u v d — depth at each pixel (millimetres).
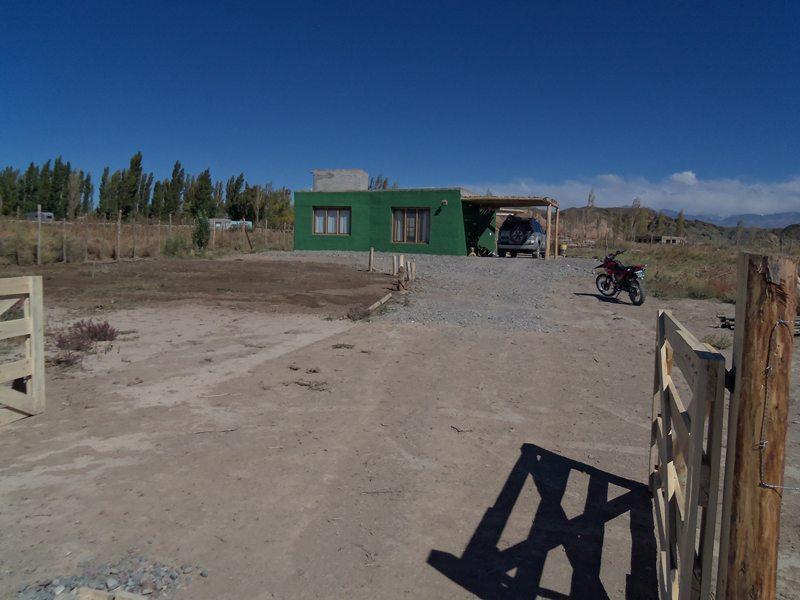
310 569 2979
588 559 3178
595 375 7156
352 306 12172
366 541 3270
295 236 31656
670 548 2572
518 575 3006
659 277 18203
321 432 4941
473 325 10469
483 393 6254
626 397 6238
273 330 9461
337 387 6289
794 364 7973
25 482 3844
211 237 32531
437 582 2918
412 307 12359
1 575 2812
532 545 3303
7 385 5465
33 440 4582
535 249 27953
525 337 9547
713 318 11859
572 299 14305
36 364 5145
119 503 3586
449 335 9461
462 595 2820
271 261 24047
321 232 31344
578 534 3441
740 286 1818
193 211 58188
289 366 7090
